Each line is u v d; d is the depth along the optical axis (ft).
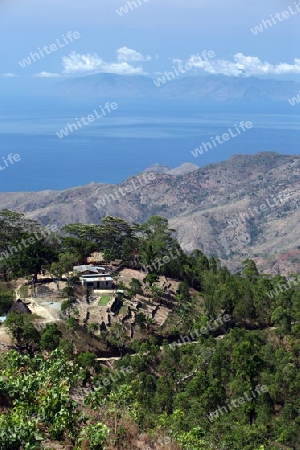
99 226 357.61
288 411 179.22
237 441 153.07
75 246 314.76
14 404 86.99
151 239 344.28
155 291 286.87
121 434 97.81
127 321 255.50
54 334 197.88
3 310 235.61
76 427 86.58
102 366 209.87
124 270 324.19
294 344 236.22
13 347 195.72
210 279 306.55
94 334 237.25
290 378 198.08
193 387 183.01
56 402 83.87
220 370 201.36
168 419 150.30
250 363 197.36
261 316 281.33
